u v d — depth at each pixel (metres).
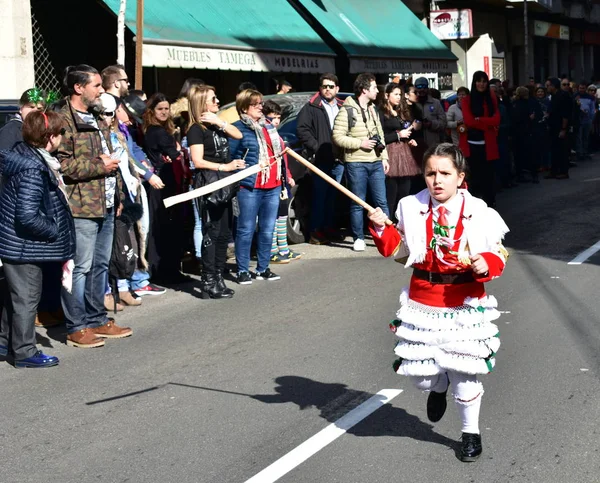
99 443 5.66
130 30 13.78
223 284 9.72
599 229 13.05
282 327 8.27
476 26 31.33
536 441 5.37
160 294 9.95
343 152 11.99
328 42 19.59
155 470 5.20
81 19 15.43
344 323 8.30
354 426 5.72
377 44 21.11
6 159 7.12
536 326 7.88
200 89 9.26
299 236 12.83
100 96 7.99
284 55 17.03
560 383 6.38
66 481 5.12
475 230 4.88
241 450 5.42
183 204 10.38
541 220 14.09
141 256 9.71
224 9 16.75
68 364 7.44
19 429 5.98
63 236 7.33
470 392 5.02
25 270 7.28
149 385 6.76
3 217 7.21
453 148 4.91
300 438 5.56
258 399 6.32
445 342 4.93
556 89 22.22
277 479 4.98
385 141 12.55
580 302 8.70
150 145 9.98
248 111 10.20
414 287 5.06
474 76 13.92
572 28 43.47
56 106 7.99
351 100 11.88
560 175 20.05
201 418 6.00
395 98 12.51
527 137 18.91
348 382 6.61
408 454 5.25
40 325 8.77
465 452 5.09
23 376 7.17
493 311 5.04
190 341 7.96
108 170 7.70
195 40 14.68
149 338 8.14
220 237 9.55
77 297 7.95
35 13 14.66
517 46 36.03
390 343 7.57
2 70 13.70
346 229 14.16
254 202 10.19
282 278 10.55
